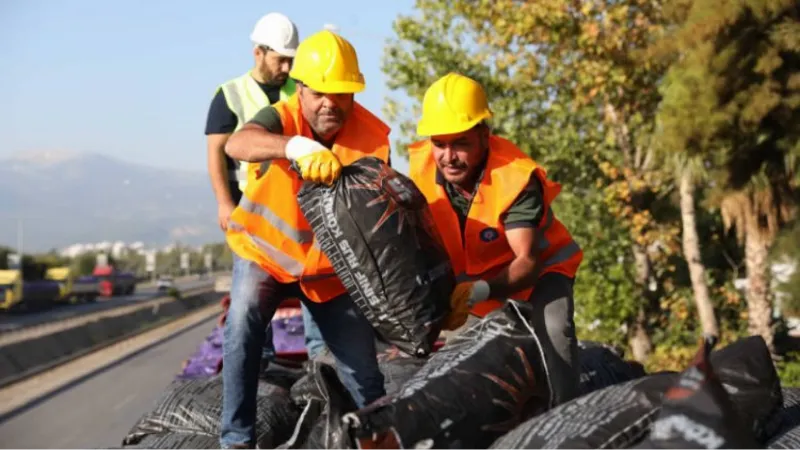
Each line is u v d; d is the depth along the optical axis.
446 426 3.58
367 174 4.06
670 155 18.39
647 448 3.23
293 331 7.81
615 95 21.41
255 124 4.30
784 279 17.70
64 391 29.45
